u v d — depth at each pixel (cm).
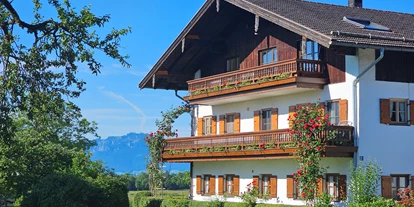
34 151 2984
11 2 2162
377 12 3331
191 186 3775
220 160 3294
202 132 3706
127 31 2230
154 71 3672
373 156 2673
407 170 2745
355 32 2680
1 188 2866
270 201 3094
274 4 3055
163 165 4084
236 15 3322
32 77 2192
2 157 2727
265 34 3222
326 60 2847
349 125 2691
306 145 2595
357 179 2525
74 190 2911
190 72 3781
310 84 2822
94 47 2194
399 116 2770
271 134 2892
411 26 3078
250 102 3328
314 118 2605
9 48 2086
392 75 2748
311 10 3061
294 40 3027
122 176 3306
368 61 2678
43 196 2864
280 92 2988
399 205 2331
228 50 3484
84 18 2147
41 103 2219
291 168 2980
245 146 3031
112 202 3016
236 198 3344
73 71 2239
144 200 3809
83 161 3462
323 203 2561
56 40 2184
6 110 2173
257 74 3047
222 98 3288
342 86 2748
